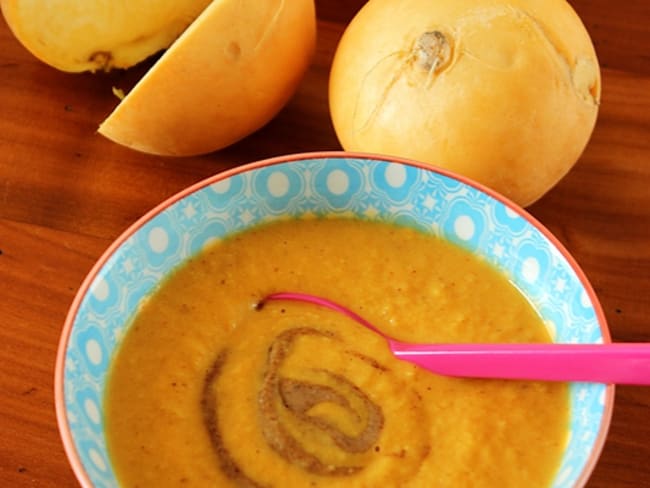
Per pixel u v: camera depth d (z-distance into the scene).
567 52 0.23
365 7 0.25
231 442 0.19
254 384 0.20
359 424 0.20
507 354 0.19
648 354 0.19
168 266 0.22
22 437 0.21
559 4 0.24
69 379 0.19
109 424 0.19
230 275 0.22
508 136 0.23
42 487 0.21
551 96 0.23
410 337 0.21
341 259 0.22
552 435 0.20
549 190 0.26
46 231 0.25
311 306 0.21
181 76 0.23
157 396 0.20
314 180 0.22
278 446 0.19
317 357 0.20
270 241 0.23
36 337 0.23
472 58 0.23
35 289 0.24
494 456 0.19
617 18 0.32
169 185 0.27
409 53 0.23
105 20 0.28
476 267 0.22
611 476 0.21
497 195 0.22
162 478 0.19
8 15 0.27
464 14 0.23
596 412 0.19
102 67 0.29
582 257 0.25
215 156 0.27
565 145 0.24
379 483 0.19
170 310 0.21
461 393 0.20
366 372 0.20
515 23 0.23
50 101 0.29
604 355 0.19
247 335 0.21
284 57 0.25
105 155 0.27
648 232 0.26
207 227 0.22
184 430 0.19
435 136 0.23
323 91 0.29
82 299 0.20
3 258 0.25
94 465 0.18
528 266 0.22
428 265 0.22
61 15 0.27
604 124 0.28
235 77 0.24
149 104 0.24
